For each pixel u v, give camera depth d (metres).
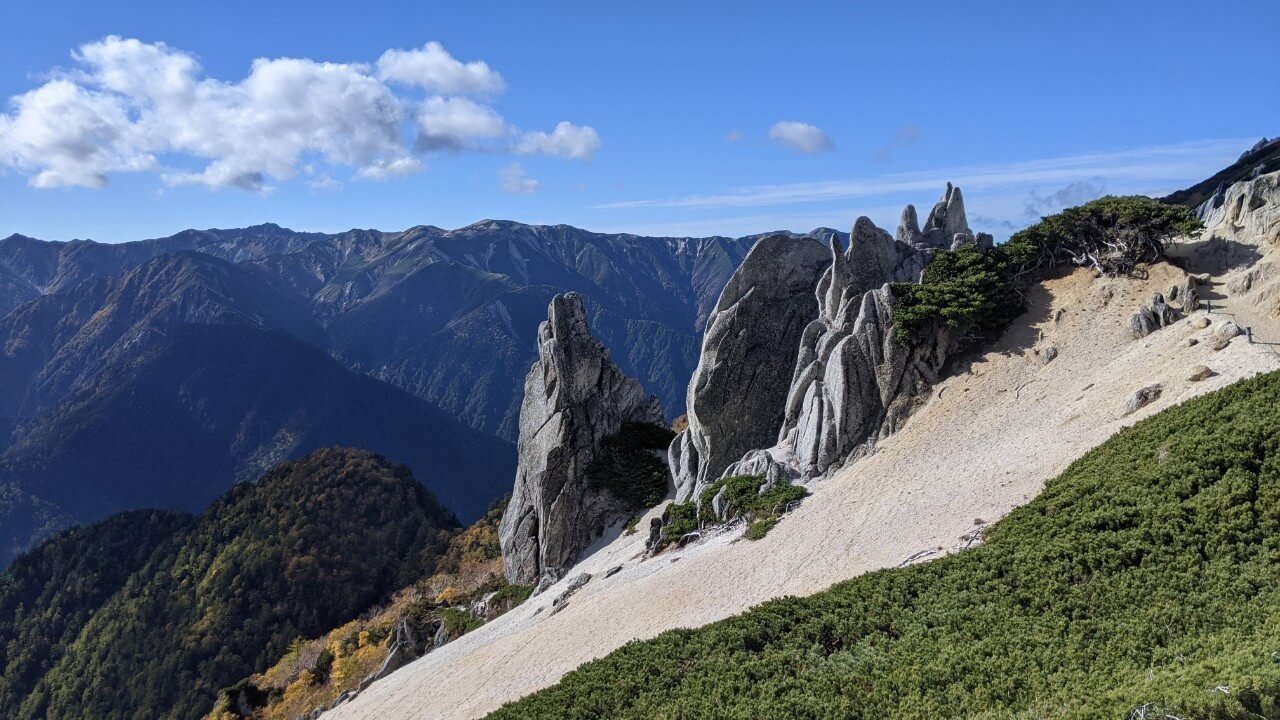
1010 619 30.94
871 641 33.00
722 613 42.97
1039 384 55.38
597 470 75.38
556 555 73.00
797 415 64.25
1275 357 43.81
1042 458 45.84
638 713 33.25
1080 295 61.62
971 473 48.09
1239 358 45.41
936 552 39.88
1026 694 26.56
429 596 96.38
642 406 81.69
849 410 59.22
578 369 77.62
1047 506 38.44
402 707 51.22
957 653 29.84
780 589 43.50
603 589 55.91
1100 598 30.31
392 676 63.66
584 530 73.94
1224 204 65.38
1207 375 44.78
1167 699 22.45
